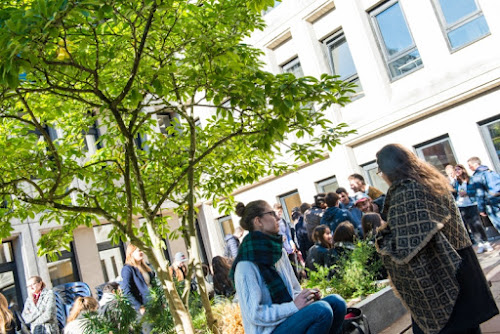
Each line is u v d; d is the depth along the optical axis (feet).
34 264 34.06
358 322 10.33
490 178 24.61
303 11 40.65
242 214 9.26
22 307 33.68
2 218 13.57
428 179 7.83
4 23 7.79
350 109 37.86
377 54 36.47
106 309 14.56
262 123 11.84
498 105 29.91
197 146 15.65
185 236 15.47
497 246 24.31
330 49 40.40
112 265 41.39
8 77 7.45
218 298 18.28
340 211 20.38
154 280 16.25
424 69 33.73
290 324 8.29
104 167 15.65
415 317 7.79
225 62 10.17
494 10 29.99
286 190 43.45
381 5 36.40
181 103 12.67
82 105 14.78
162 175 15.87
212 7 11.72
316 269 17.74
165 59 10.47
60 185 13.53
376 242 8.27
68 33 9.69
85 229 39.70
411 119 34.04
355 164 37.70
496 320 11.80
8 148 12.19
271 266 8.77
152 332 15.61
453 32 32.32
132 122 11.44
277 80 10.21
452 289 7.34
